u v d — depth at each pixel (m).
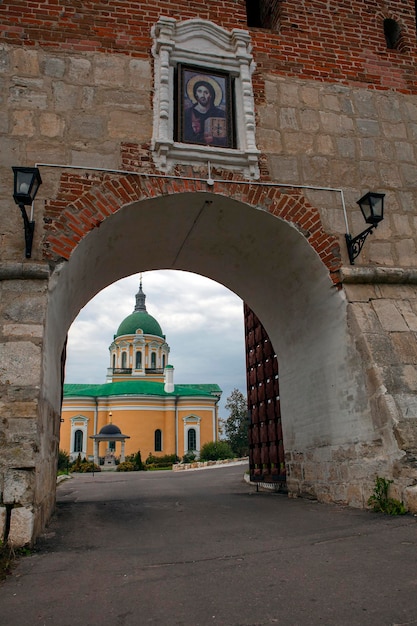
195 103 7.42
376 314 6.85
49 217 6.35
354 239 7.17
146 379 60.59
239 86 7.69
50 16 7.31
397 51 8.88
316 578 3.39
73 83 7.06
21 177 5.54
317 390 7.93
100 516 6.57
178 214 7.42
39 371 5.26
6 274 5.76
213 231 8.05
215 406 55.75
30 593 3.29
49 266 5.96
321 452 7.75
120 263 8.49
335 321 7.24
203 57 7.64
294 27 8.34
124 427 51.84
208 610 2.89
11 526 4.49
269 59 8.02
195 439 53.38
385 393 6.11
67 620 2.81
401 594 3.00
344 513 6.09
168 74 7.36
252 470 11.52
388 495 5.86
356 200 7.64
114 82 7.21
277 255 7.93
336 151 7.84
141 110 7.19
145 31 7.59
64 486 15.00
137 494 10.39
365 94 8.34
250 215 7.35
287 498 8.48
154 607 2.97
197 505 7.68
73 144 6.77
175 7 7.85
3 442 4.82
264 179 7.35
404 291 7.21
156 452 52.00
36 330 5.49
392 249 7.54
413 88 8.66
